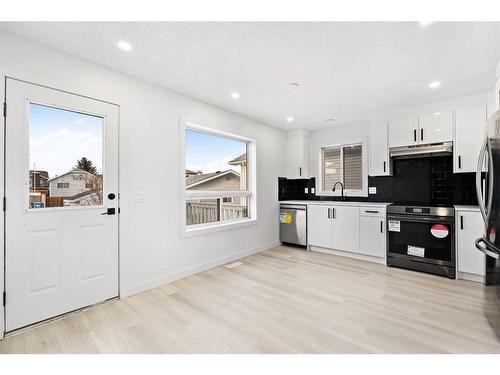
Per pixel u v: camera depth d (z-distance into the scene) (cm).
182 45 194
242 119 378
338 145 446
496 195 177
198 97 304
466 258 274
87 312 208
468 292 244
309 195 482
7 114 175
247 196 407
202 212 339
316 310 211
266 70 234
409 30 173
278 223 456
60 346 164
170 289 257
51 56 196
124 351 159
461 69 231
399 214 321
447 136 310
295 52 203
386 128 359
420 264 304
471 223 271
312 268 322
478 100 289
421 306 216
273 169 446
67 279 203
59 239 199
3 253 173
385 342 166
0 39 172
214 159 360
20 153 181
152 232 261
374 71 235
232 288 258
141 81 254
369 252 348
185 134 299
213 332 180
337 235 380
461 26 168
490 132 188
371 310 210
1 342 167
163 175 272
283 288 258
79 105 211
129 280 241
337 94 293
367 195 408
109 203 228
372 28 171
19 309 180
